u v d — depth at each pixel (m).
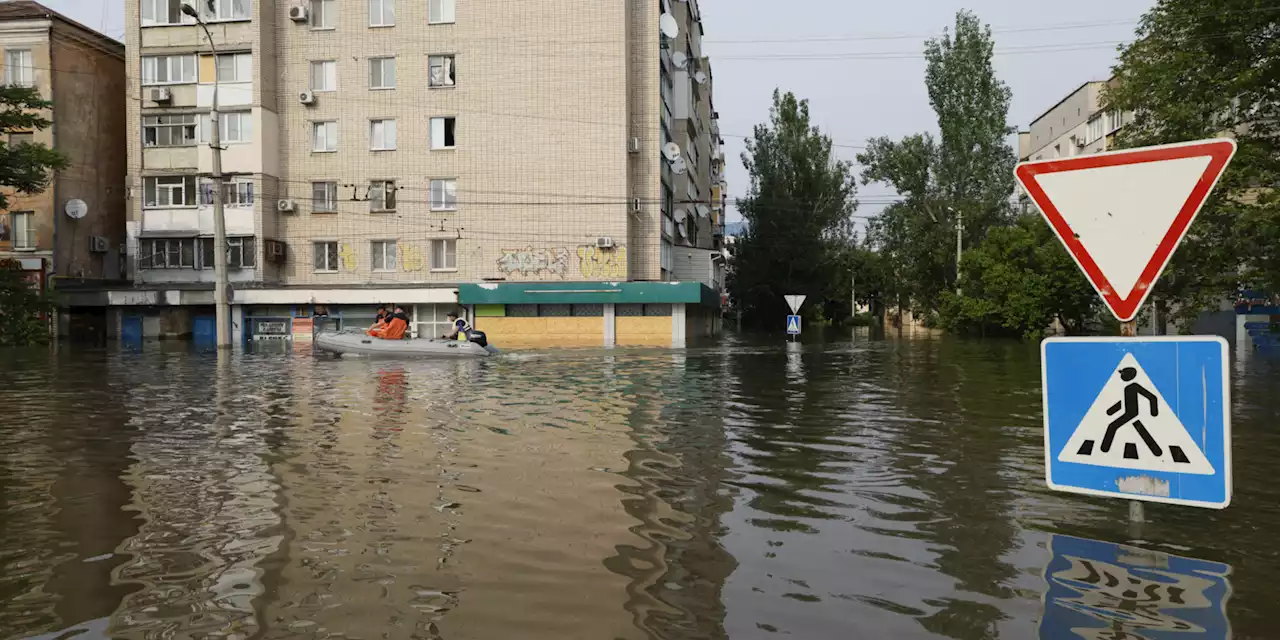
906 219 49.22
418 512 5.52
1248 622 3.50
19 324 31.08
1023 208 46.19
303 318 38.59
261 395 13.31
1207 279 21.62
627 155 37.91
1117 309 3.91
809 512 5.54
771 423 9.90
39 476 6.77
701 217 56.72
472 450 7.93
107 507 5.71
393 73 38.72
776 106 58.91
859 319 86.06
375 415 10.65
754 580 4.14
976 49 45.84
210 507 5.69
